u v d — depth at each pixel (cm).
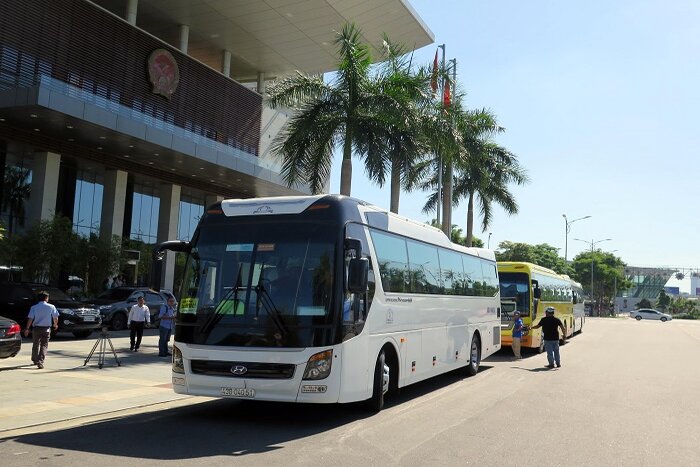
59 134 3042
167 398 1094
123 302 2714
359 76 2358
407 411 1021
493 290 1767
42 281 2852
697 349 2605
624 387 1370
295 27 4047
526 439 822
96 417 927
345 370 867
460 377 1520
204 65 3850
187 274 921
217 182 4184
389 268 1058
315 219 909
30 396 1063
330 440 789
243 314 865
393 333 1051
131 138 3048
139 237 4009
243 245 910
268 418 940
